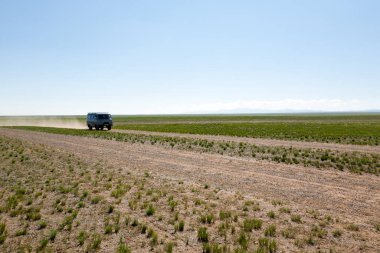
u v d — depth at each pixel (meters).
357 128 54.38
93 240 6.82
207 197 10.29
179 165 16.73
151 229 7.22
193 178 13.38
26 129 53.38
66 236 7.09
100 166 16.34
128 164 17.03
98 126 50.62
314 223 7.85
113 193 10.52
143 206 9.19
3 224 7.62
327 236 7.02
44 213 8.77
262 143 27.75
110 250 6.34
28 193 10.90
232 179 13.18
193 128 55.97
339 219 8.15
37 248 6.41
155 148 24.70
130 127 60.84
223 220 8.10
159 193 10.77
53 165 16.58
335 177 13.67
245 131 46.28
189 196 10.43
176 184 12.21
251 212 8.74
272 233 7.12
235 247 6.45
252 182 12.62
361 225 7.73
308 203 9.64
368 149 23.44
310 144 27.03
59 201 9.80
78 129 53.47
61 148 24.27
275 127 58.53
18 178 13.36
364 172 14.91
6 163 17.16
